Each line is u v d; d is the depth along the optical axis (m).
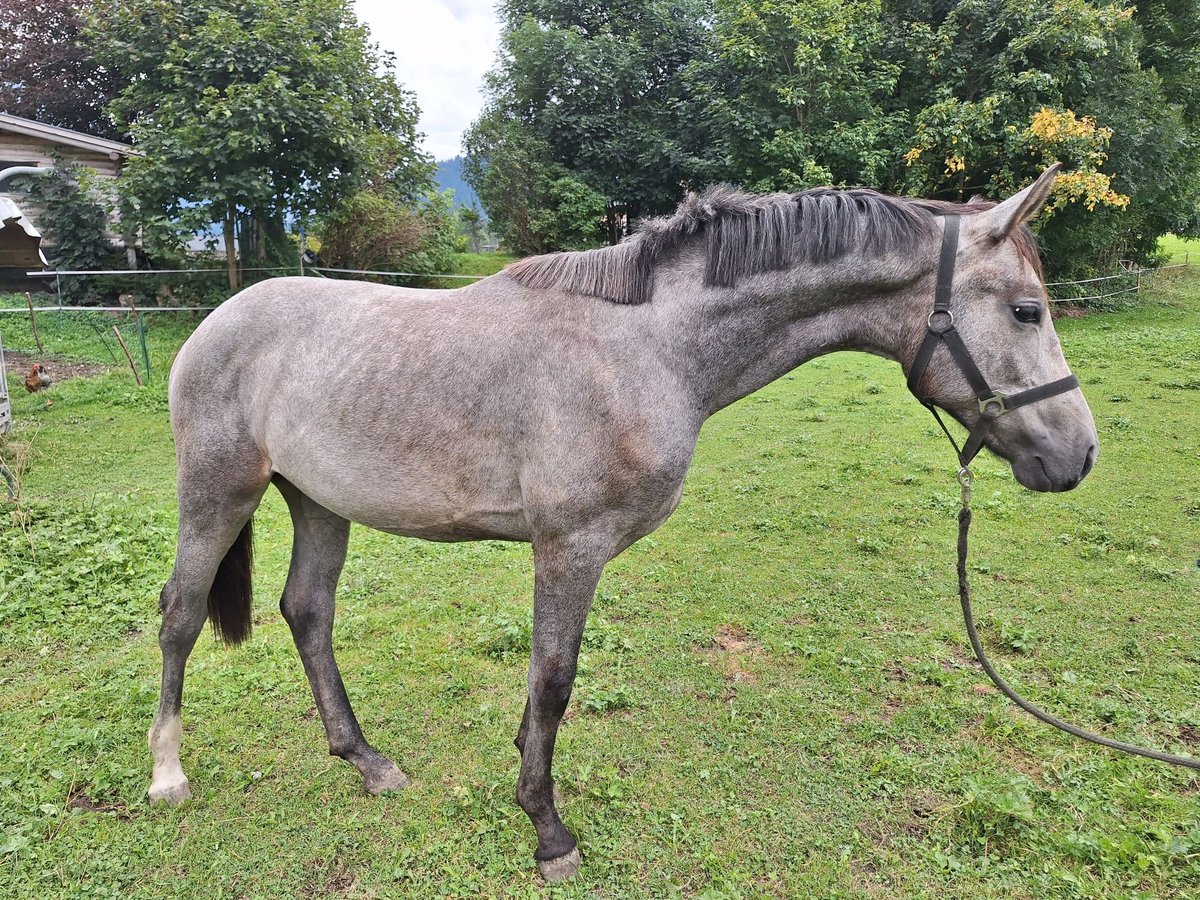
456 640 3.66
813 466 6.48
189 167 11.46
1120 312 15.17
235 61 11.57
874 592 4.09
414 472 2.14
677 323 2.06
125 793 2.57
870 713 3.00
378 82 14.27
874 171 13.63
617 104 19.27
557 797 2.54
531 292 2.15
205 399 2.38
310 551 2.64
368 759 2.65
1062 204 12.94
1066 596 3.95
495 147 19.42
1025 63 13.28
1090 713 2.93
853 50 13.88
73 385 9.05
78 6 18.50
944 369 2.06
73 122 19.91
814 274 2.06
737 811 2.48
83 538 4.57
